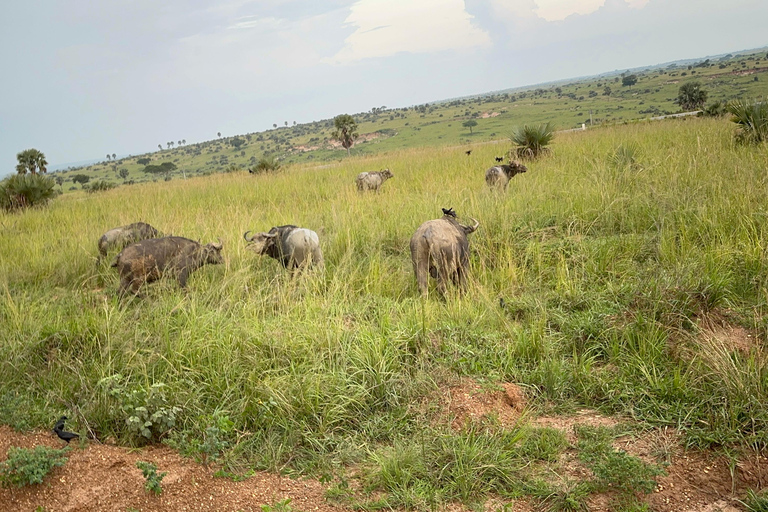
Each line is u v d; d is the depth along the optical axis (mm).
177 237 8328
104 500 3844
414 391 4980
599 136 22094
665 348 5324
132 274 7730
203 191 18922
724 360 4738
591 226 9008
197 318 6238
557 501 3752
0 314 6898
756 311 5699
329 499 3910
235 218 11500
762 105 14586
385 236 9953
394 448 4379
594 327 5812
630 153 13898
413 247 7359
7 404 4965
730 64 153375
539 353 5484
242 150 124125
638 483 3789
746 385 4512
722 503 3691
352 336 5738
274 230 8719
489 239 8594
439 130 99312
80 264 9766
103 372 5297
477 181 14383
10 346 5914
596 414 4762
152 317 6695
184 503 3865
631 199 9570
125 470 4137
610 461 3939
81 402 5031
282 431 4660
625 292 6434
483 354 5492
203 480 4090
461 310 6418
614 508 3686
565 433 4441
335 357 5434
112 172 111125
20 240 12016
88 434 4672
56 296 8469
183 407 4828
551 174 13961
